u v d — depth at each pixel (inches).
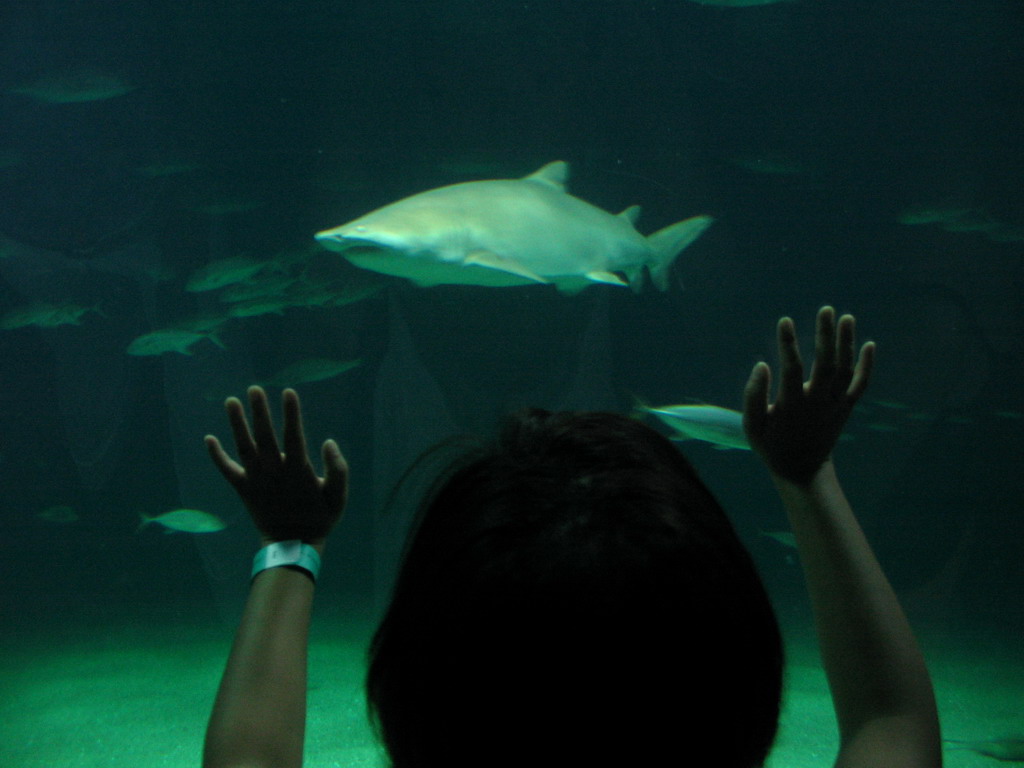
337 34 547.8
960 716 267.3
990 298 581.9
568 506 27.3
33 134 601.0
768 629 27.7
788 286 578.2
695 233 319.9
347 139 541.6
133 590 589.3
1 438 609.0
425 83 532.4
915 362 581.0
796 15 572.4
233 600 583.8
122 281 615.8
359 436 569.9
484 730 26.0
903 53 593.3
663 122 551.8
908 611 520.7
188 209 590.9
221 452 39.7
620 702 25.5
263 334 569.6
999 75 597.6
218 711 34.3
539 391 521.3
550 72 529.7
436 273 263.7
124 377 615.2
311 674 330.3
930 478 576.7
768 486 559.8
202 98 585.0
